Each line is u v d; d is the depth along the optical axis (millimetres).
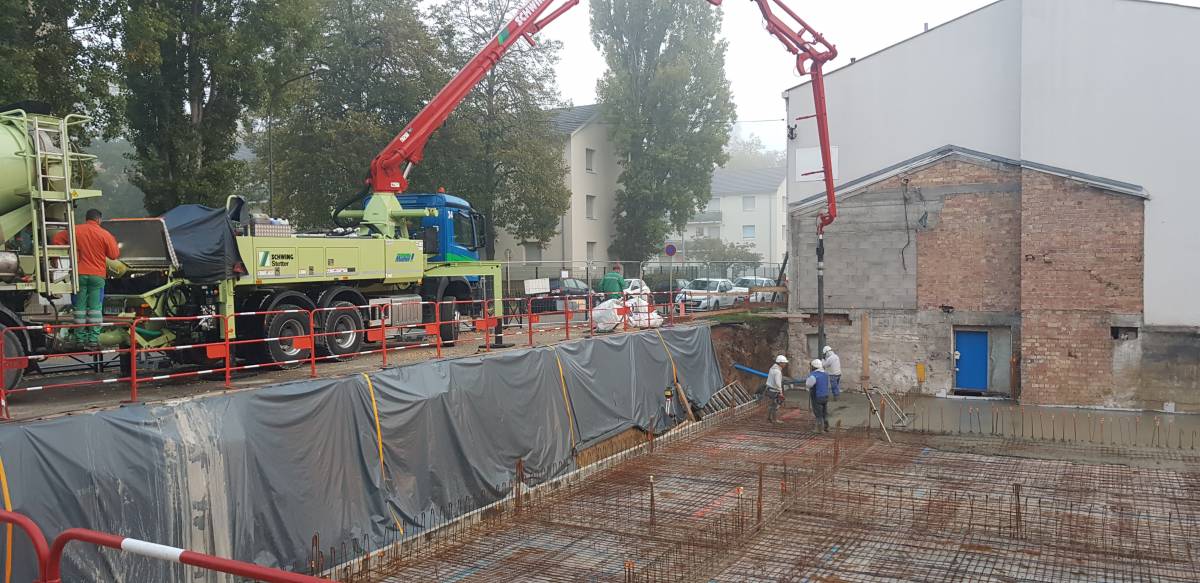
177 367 13531
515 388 14383
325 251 14273
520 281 37469
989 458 15156
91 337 10680
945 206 21391
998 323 20906
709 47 40094
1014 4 20891
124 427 8594
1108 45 19219
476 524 11953
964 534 10930
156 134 20891
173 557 3910
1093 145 19438
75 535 4324
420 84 29438
